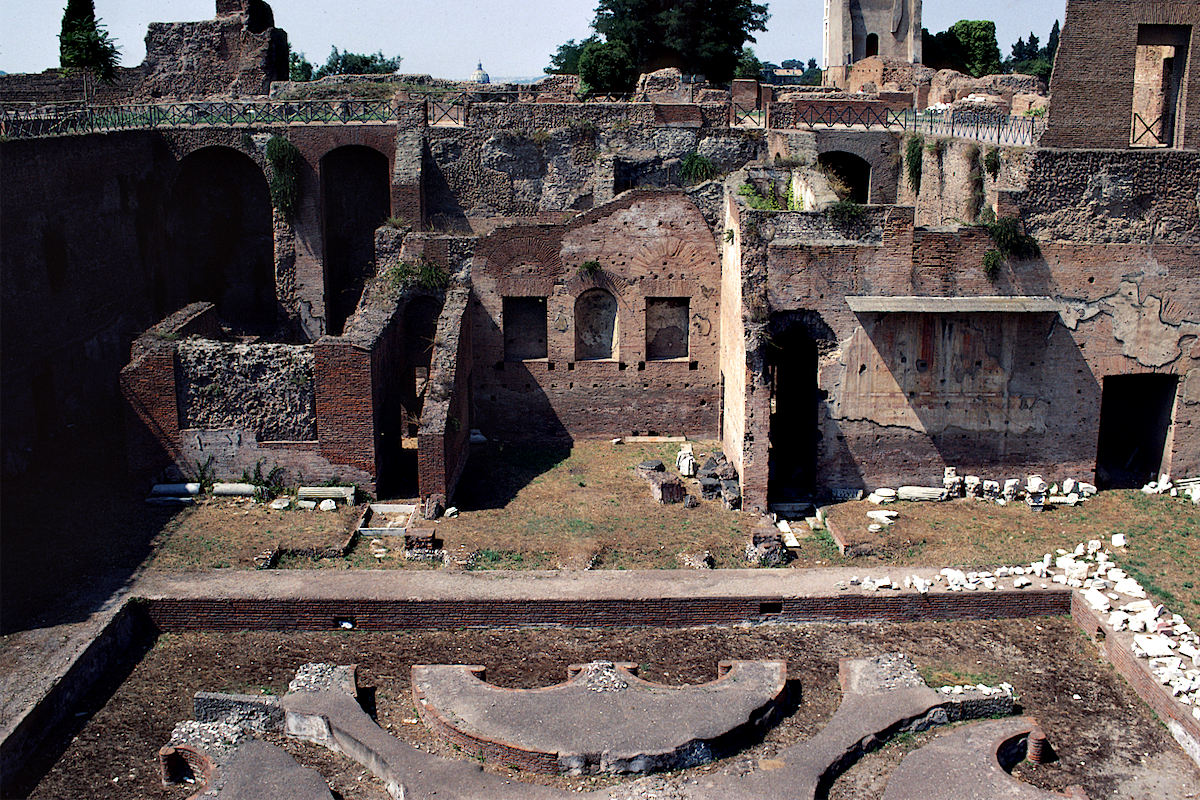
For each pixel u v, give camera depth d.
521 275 35.75
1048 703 22.31
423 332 36.22
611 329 36.88
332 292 45.09
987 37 68.62
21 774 19.86
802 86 56.06
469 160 42.69
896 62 57.38
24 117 41.53
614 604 25.11
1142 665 22.48
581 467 34.09
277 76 50.84
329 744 20.89
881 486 31.39
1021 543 28.42
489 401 36.62
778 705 21.58
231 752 20.00
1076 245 30.19
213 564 26.44
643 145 42.78
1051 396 31.00
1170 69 33.09
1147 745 21.00
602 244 35.62
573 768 19.66
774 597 25.34
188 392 30.11
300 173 42.28
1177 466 31.84
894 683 22.08
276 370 29.95
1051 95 30.61
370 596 24.92
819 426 30.84
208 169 44.16
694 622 25.34
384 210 44.66
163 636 24.73
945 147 36.12
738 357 31.28
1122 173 29.91
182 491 30.22
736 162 43.00
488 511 30.12
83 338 35.47
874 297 30.03
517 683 22.78
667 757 19.72
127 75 50.66
